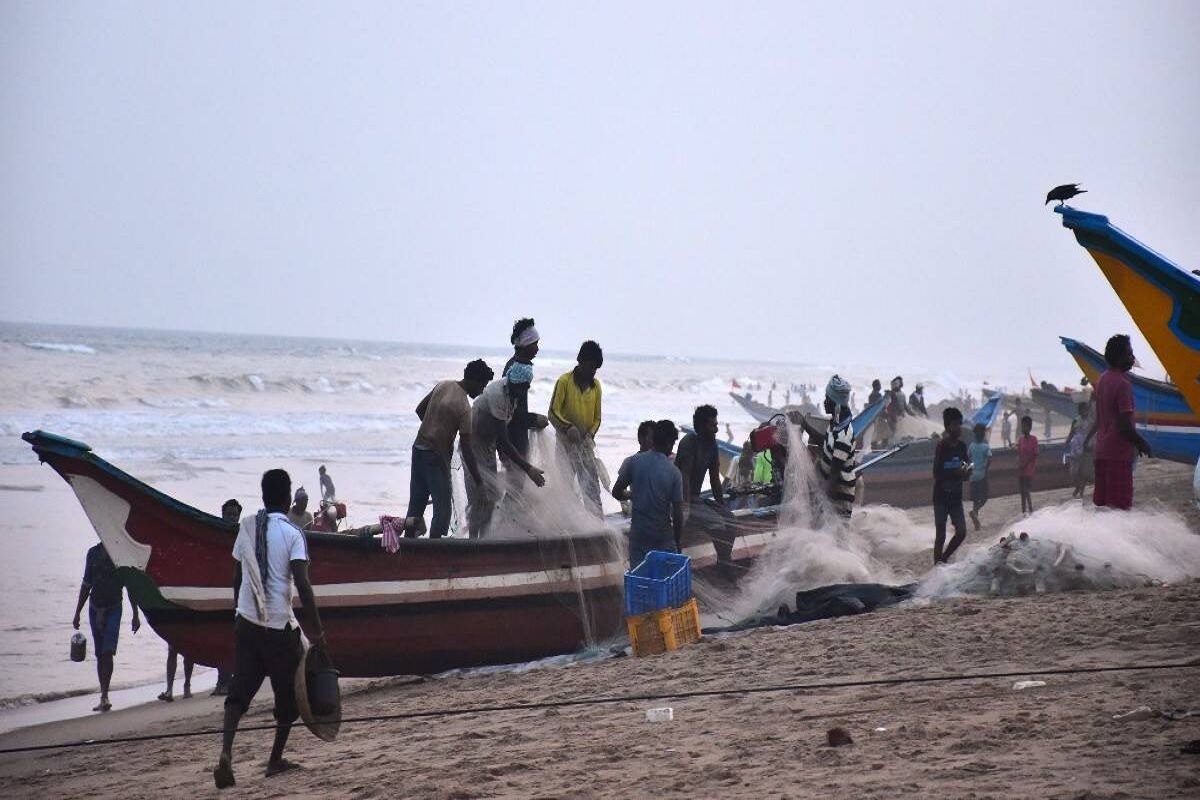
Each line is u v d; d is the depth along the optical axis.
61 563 78.06
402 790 23.27
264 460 156.38
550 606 42.81
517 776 23.17
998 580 39.00
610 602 44.59
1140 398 72.19
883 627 34.72
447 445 43.06
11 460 145.12
